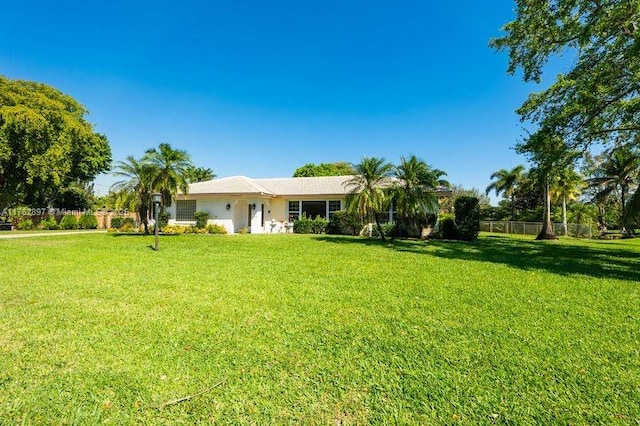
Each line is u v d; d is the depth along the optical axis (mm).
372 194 16781
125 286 6523
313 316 4789
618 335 4156
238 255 11281
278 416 2480
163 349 3602
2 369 3119
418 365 3289
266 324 4434
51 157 21141
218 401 2656
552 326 4473
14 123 19125
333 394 2771
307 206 24812
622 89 12398
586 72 13102
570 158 14031
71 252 11477
